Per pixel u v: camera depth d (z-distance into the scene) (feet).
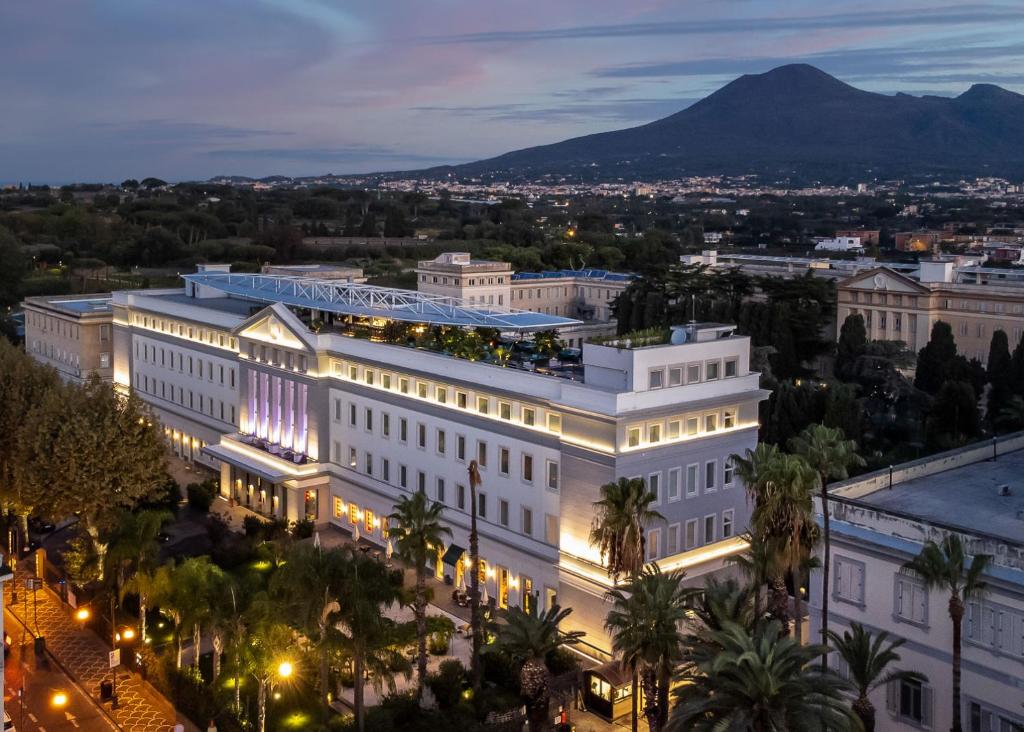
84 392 324.19
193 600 221.87
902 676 191.31
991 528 203.00
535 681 208.33
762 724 137.69
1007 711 180.14
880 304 622.13
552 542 276.21
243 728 220.23
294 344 368.27
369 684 244.83
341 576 209.36
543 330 343.46
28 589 306.35
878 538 200.44
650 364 259.80
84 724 228.84
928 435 431.43
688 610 196.75
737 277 642.63
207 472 437.99
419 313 353.10
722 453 277.85
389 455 334.44
